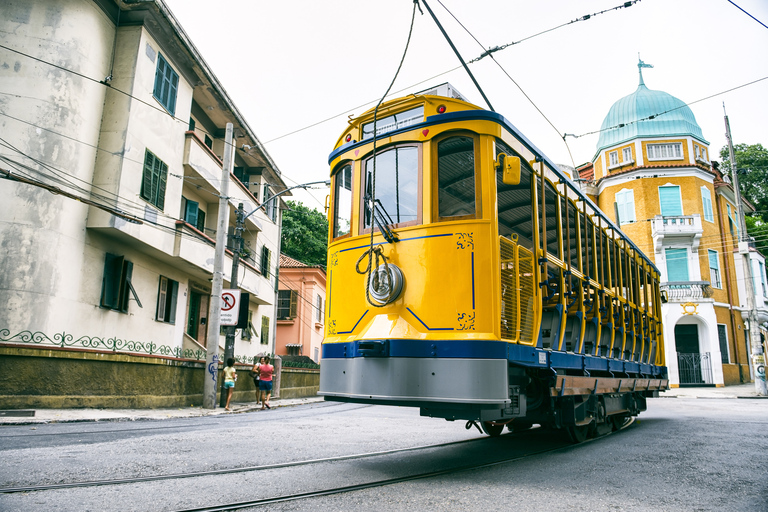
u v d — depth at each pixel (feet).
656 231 97.96
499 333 18.66
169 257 51.83
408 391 18.69
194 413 43.34
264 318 83.92
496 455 23.11
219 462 20.01
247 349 76.23
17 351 36.35
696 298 96.32
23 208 38.86
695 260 98.48
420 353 18.83
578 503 15.03
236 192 67.87
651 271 45.88
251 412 49.29
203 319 65.62
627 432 32.99
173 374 49.06
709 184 103.86
